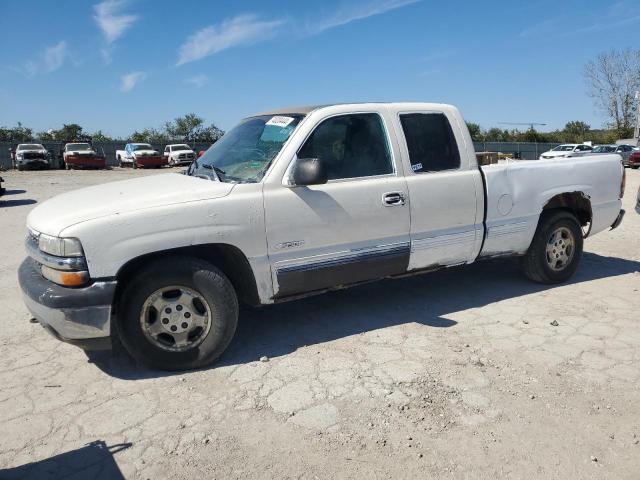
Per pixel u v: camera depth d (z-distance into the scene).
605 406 3.26
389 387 3.52
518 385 3.52
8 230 10.13
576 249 5.70
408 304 5.16
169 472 2.73
